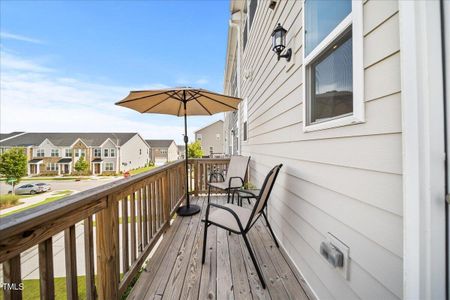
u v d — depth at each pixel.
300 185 1.91
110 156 27.00
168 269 1.90
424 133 0.84
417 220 0.85
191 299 1.54
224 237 2.55
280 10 2.64
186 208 3.52
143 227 2.08
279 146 2.60
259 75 3.95
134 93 2.71
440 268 0.82
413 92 0.86
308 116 1.81
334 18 1.45
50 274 0.96
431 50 0.83
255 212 1.91
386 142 1.00
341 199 1.31
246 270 1.90
